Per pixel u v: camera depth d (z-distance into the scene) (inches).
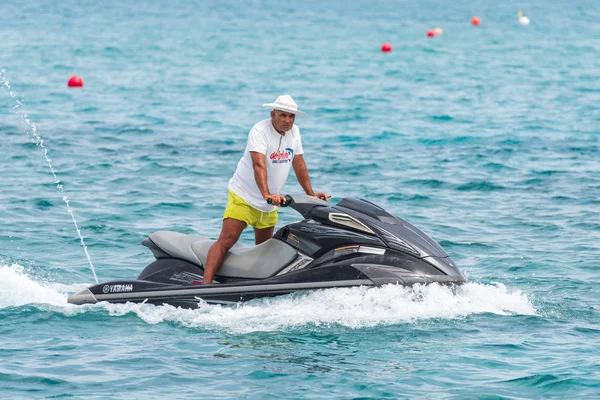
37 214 1486.2
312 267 967.6
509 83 3784.5
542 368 791.7
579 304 1012.5
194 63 4416.8
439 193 1707.7
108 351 833.5
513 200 1649.9
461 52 5300.2
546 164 2012.8
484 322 921.5
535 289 1081.4
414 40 6161.4
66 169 1879.9
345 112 2864.2
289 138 996.6
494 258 1246.3
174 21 7795.3
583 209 1569.9
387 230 975.6
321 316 916.0
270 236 1031.0
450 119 2738.7
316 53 5059.1
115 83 3563.0
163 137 2329.0
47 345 850.8
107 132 2389.3
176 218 1486.2
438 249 986.1
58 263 1204.5
